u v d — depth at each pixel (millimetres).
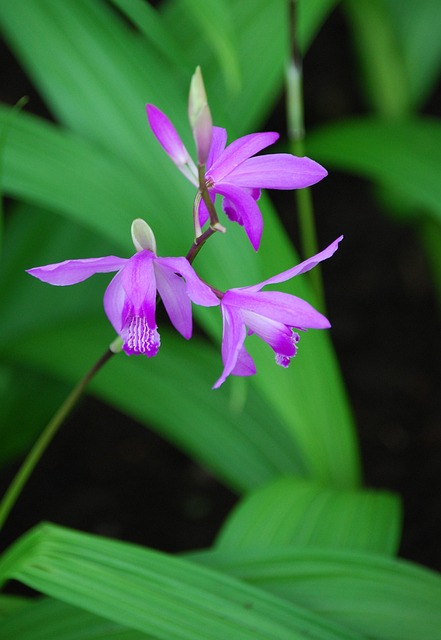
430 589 700
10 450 883
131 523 1014
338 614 695
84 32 825
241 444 856
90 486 1052
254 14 898
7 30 826
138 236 619
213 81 862
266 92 871
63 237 967
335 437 805
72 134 814
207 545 995
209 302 604
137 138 811
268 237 791
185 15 890
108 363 866
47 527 685
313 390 799
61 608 704
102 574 670
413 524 1002
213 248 787
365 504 768
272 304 612
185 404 862
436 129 927
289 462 857
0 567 688
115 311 644
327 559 709
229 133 792
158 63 827
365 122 956
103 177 794
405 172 877
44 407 910
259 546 747
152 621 658
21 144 788
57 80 820
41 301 949
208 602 665
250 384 898
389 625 691
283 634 659
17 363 899
